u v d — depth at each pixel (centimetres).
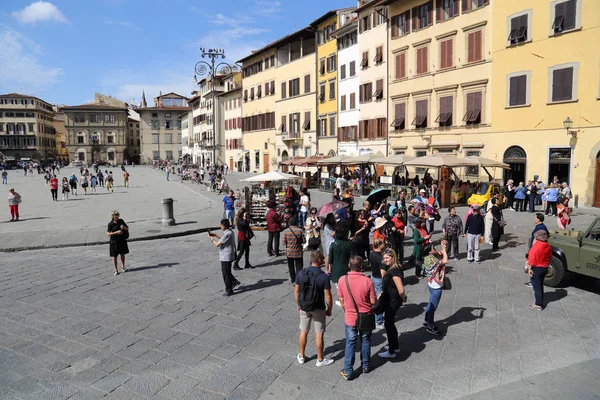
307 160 4234
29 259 1516
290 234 1155
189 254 1563
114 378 705
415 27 3678
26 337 856
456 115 3347
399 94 3866
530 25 2816
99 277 1265
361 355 709
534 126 2831
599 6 2483
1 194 3988
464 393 646
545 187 2634
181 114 11831
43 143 11694
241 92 7231
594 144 2548
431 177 3253
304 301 721
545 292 1082
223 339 841
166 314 969
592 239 1047
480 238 1358
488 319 914
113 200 3406
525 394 635
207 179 5541
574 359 739
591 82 2541
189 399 646
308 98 5356
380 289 875
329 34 4900
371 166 4084
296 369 727
